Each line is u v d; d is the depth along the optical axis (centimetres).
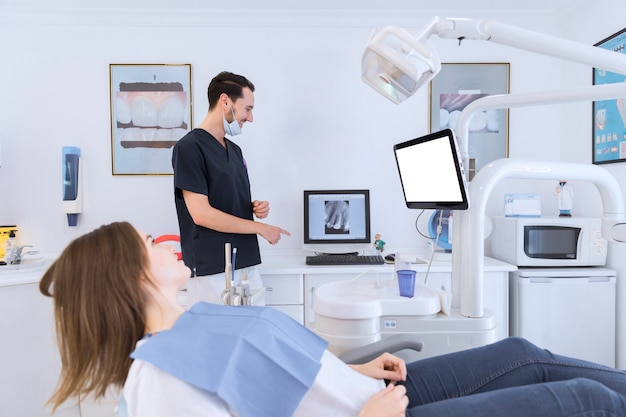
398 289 133
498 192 266
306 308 221
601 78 230
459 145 125
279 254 262
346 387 92
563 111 265
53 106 252
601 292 218
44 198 253
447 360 114
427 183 126
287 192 263
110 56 253
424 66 76
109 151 255
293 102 261
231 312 92
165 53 255
